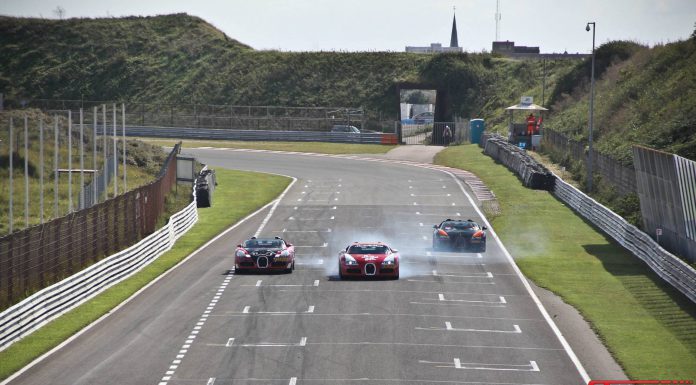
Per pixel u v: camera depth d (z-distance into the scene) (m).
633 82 165.88
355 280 67.25
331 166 157.88
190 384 40.19
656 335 51.31
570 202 109.12
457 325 52.69
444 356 45.50
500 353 46.34
